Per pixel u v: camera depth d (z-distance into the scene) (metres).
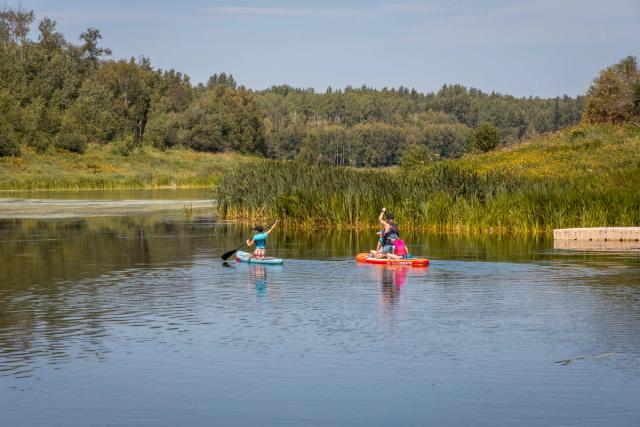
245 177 46.56
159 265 24.64
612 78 69.81
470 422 10.32
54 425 10.27
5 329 15.23
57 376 12.22
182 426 10.23
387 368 12.61
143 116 170.88
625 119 68.69
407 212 37.44
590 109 70.88
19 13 185.38
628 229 31.77
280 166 47.69
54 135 135.38
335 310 17.05
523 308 17.25
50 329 15.24
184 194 80.88
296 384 11.84
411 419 10.44
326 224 39.53
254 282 21.02
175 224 41.34
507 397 11.25
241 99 193.38
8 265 24.61
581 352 13.52
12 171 110.50
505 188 38.06
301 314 16.61
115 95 171.12
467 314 16.61
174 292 19.42
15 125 130.62
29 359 13.13
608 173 46.66
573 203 35.97
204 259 26.27
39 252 28.22
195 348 13.81
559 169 53.91
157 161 141.50
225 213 45.97
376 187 39.62
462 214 36.50
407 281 21.17
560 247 29.61
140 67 195.12
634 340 14.33
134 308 17.28
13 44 168.88
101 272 23.00
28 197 72.88
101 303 17.88
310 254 27.48
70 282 21.03
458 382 11.91
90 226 39.88
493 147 82.25
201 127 166.38
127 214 49.25
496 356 13.29
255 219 43.25
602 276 22.00
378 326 15.48
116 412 10.72
